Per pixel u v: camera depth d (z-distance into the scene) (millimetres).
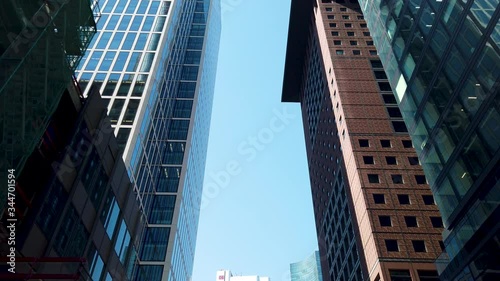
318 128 88062
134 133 62875
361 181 53281
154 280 63469
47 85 18625
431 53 33656
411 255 44625
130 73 75875
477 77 26719
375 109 64812
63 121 22906
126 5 98188
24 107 15922
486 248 25578
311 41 105688
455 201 29516
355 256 55000
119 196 29438
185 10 121375
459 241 29156
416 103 36469
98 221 24984
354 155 57125
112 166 28438
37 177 19641
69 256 20844
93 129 25609
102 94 70438
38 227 18094
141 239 67938
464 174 28094
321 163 83062
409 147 58125
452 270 30594
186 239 86750
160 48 83062
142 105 68500
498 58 24359
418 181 53156
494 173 24750
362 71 73062
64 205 20656
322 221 79938
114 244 27562
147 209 72188
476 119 26625
